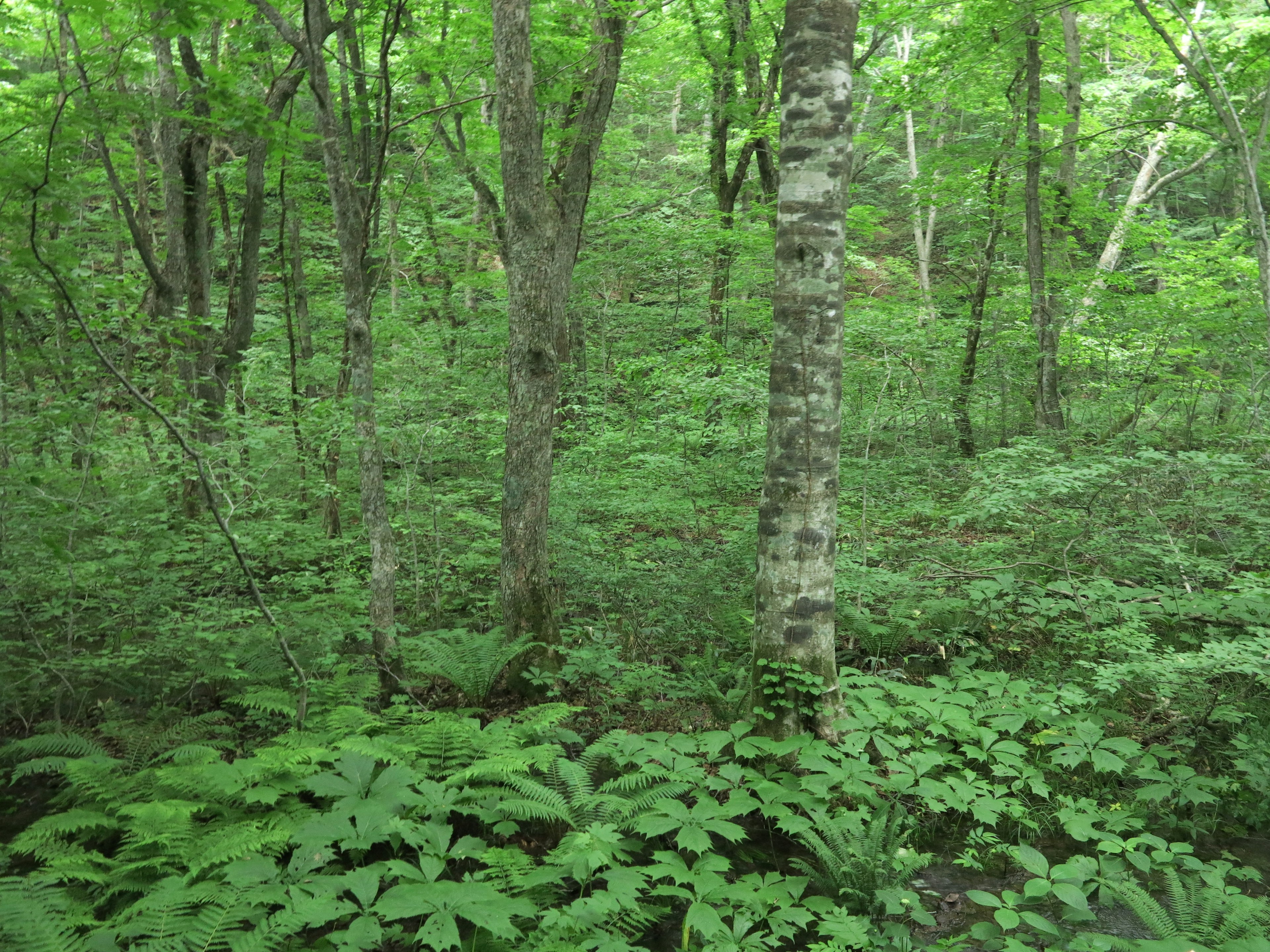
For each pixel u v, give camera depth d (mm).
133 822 4055
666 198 16266
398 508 9477
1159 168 20891
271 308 14703
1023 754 5066
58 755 5188
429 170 13820
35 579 5973
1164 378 12414
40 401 6668
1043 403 12336
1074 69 13266
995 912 4043
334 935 3270
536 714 5246
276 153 5930
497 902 3432
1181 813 4938
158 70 8953
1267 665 5082
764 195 14062
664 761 4836
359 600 7066
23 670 5738
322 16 6180
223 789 4266
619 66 8891
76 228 10453
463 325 13625
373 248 12289
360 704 5508
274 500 7770
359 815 3998
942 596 7125
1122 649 5711
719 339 13578
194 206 8984
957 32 11242
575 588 7379
